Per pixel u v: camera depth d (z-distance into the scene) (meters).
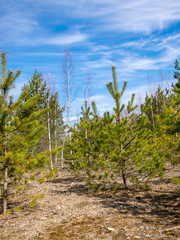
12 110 5.00
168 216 4.22
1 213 5.39
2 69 5.04
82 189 7.82
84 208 5.42
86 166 7.29
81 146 7.40
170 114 4.80
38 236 3.69
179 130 4.47
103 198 6.29
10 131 5.12
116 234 3.49
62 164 14.53
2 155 5.04
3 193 5.25
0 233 3.96
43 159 5.24
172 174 8.30
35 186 8.64
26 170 5.16
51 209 5.57
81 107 9.36
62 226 4.15
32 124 5.22
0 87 4.95
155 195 5.95
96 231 3.70
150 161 6.50
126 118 6.23
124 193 6.59
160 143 6.58
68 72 15.09
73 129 9.41
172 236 3.18
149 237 3.23
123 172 7.02
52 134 14.95
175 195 5.69
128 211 4.85
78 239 3.41
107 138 6.34
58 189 8.05
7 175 5.34
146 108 6.56
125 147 6.84
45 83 13.54
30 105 5.30
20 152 5.03
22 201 6.56
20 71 5.08
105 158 6.93
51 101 13.93
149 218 4.22
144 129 6.54
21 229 4.13
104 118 6.36
